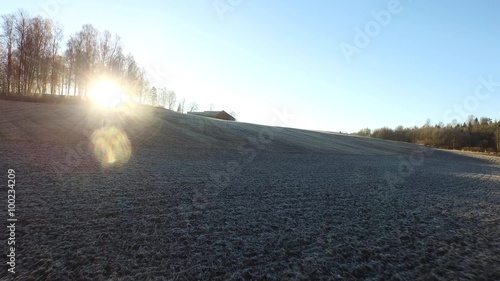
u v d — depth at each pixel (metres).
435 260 5.24
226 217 7.12
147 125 35.28
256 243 5.58
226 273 4.34
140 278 4.04
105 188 9.21
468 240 6.42
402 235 6.52
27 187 8.63
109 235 5.48
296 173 16.39
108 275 4.07
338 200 9.96
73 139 22.30
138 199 8.19
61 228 5.66
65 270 4.13
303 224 6.95
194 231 6.00
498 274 4.75
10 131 21.86
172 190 9.63
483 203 10.80
